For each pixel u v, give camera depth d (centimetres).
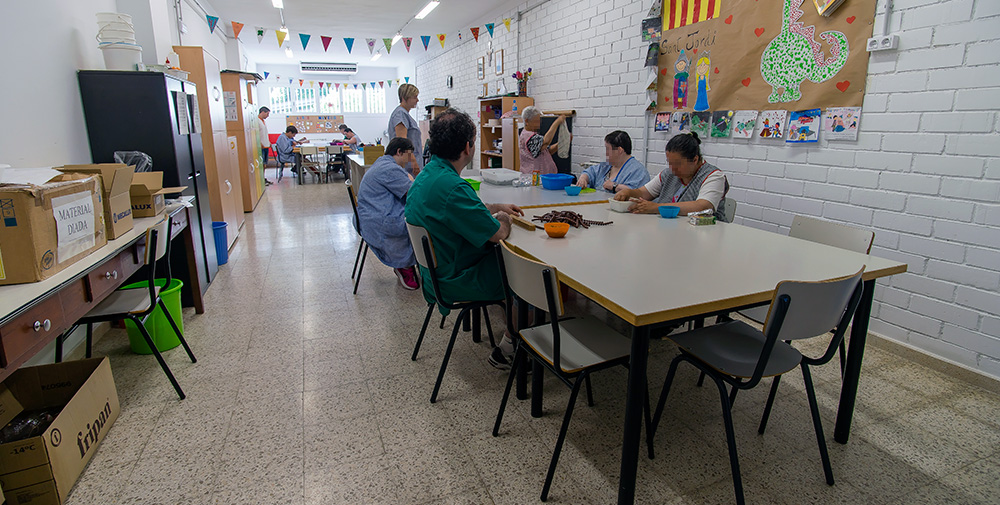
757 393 214
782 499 154
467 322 277
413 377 227
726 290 135
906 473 165
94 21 294
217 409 201
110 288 184
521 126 536
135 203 238
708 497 155
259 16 713
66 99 256
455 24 786
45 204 149
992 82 202
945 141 221
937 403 205
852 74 255
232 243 466
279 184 953
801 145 288
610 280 143
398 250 329
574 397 148
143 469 166
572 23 516
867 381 222
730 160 340
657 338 268
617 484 160
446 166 202
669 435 185
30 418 169
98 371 178
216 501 153
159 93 280
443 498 154
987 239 211
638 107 428
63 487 149
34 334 135
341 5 646
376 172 336
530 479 163
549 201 281
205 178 356
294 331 278
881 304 255
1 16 209
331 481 161
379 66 1400
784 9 288
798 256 170
